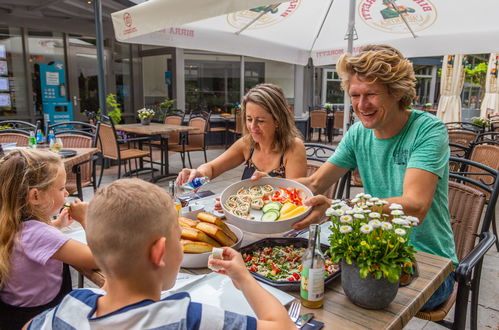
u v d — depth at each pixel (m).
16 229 1.19
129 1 7.23
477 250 1.31
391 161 1.45
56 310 0.71
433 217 1.37
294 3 3.62
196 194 1.91
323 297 0.92
